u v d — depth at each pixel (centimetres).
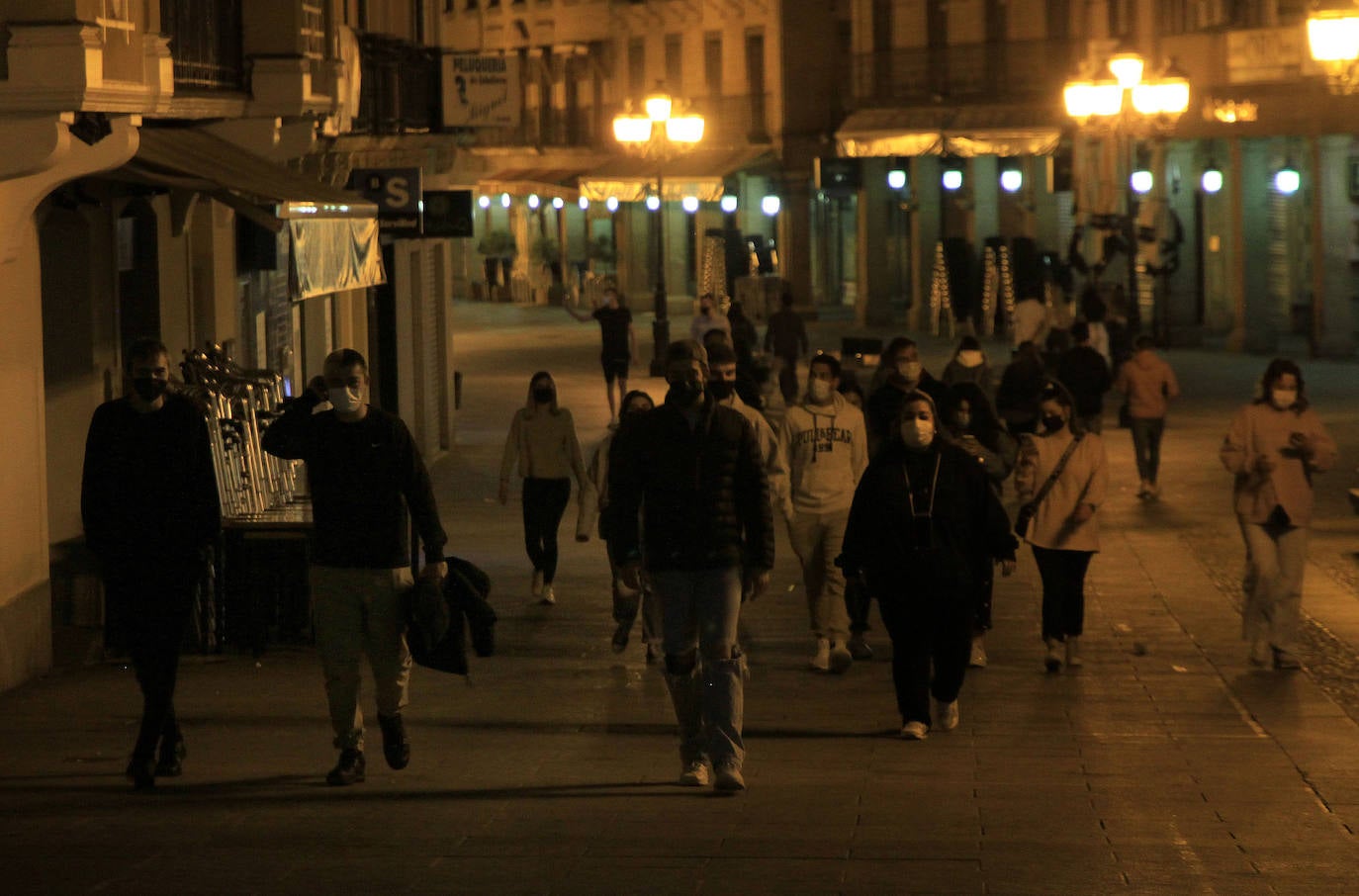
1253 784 2000
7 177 2306
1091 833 1755
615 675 2702
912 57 10675
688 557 1912
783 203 11956
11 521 2498
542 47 14212
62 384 2914
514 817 1803
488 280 15325
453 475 5466
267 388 3189
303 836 1717
